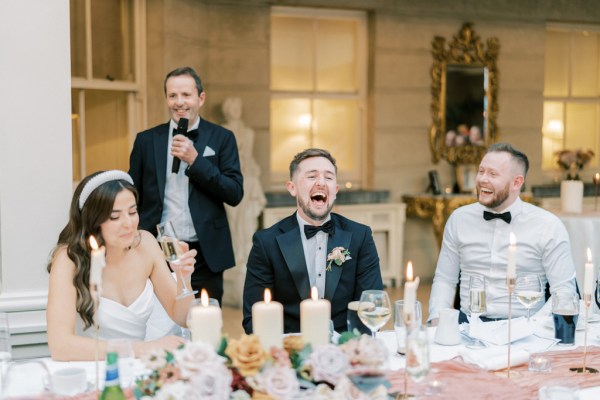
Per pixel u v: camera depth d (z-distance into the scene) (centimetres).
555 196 768
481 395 182
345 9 698
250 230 609
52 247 287
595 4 777
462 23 733
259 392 151
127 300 249
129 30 558
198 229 339
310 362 154
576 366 211
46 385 169
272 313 157
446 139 735
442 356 220
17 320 282
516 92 758
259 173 621
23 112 280
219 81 649
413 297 166
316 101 706
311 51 701
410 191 729
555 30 789
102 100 533
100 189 233
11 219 281
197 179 330
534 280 243
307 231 261
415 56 719
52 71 283
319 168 257
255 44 657
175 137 325
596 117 809
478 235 317
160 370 153
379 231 705
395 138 720
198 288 345
